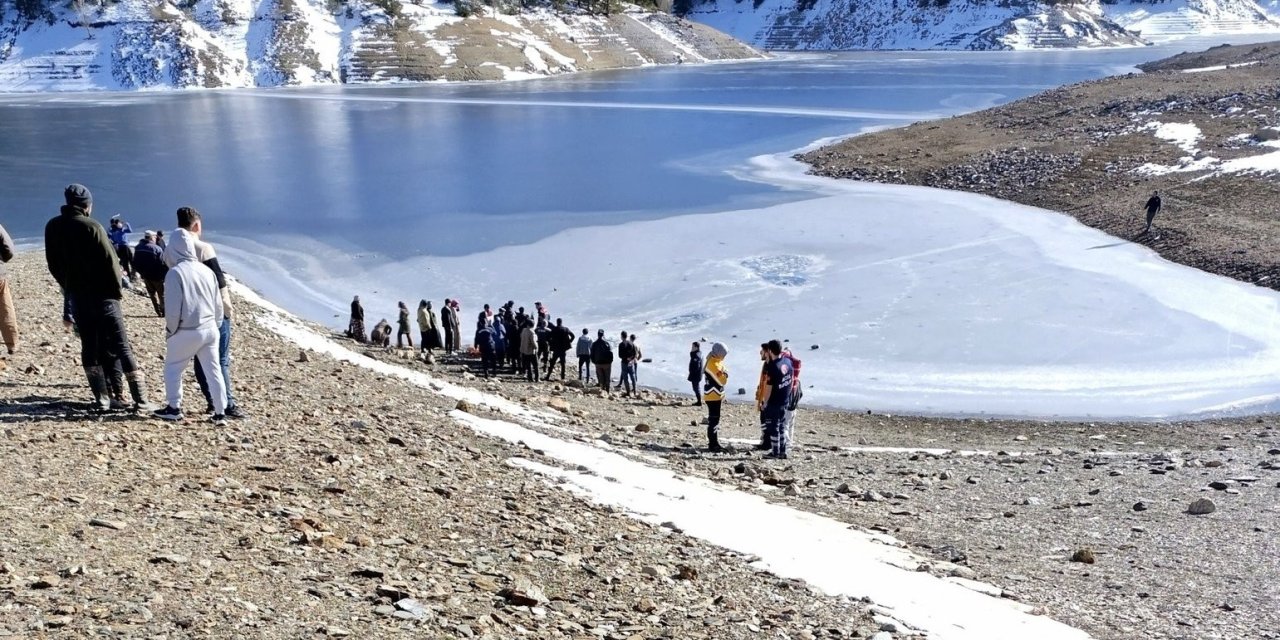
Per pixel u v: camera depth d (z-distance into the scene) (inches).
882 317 1341.0
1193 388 1074.7
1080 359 1173.1
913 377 1123.9
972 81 5088.6
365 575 292.8
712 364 709.3
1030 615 353.4
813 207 2076.8
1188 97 2812.5
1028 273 1528.1
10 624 213.6
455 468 488.4
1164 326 1278.3
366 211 2112.5
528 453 577.3
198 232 460.8
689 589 348.8
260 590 263.3
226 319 477.4
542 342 1104.8
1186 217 1775.3
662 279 1558.8
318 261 1713.8
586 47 6943.9
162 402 495.2
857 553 425.1
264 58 5910.4
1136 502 579.2
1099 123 2736.2
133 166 2758.4
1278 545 482.3
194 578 262.8
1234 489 609.6
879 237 1790.1
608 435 732.0
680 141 3169.3
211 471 383.9
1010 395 1064.2
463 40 6333.7
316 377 713.6
